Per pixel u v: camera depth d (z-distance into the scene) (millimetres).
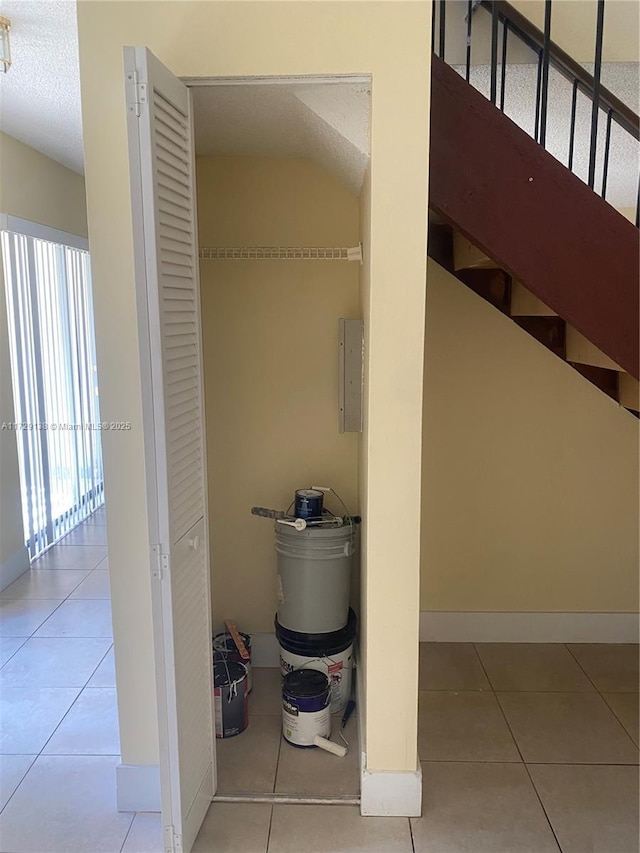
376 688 1951
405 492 1850
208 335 2588
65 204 4418
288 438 2656
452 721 2453
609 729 2406
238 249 2537
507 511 2902
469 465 2863
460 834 1932
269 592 2770
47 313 4320
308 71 1680
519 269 1807
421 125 1682
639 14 2705
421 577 2967
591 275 1806
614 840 1906
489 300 2650
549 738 2357
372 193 1711
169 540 1622
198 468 1887
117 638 1955
